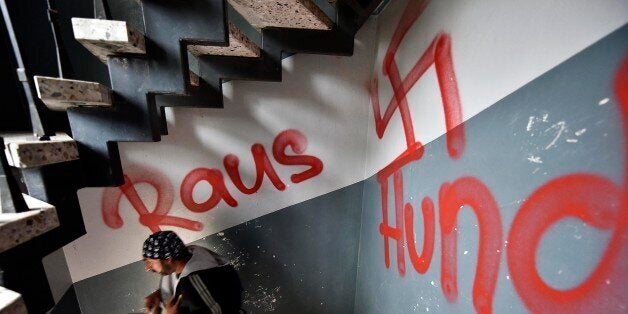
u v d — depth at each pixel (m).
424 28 1.20
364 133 1.90
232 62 1.39
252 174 1.84
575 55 0.57
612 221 0.51
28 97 0.83
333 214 2.01
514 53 0.73
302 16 1.16
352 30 1.38
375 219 1.79
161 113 1.47
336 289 2.17
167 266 1.42
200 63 1.39
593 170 0.54
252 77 1.41
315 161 1.89
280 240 1.99
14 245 0.67
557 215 0.61
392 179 1.53
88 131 0.92
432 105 1.13
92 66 1.46
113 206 1.70
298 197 1.93
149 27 0.87
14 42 0.78
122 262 1.78
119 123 0.93
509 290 0.75
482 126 0.84
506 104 0.75
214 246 1.90
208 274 1.38
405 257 1.39
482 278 0.85
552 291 0.63
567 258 0.59
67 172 0.91
